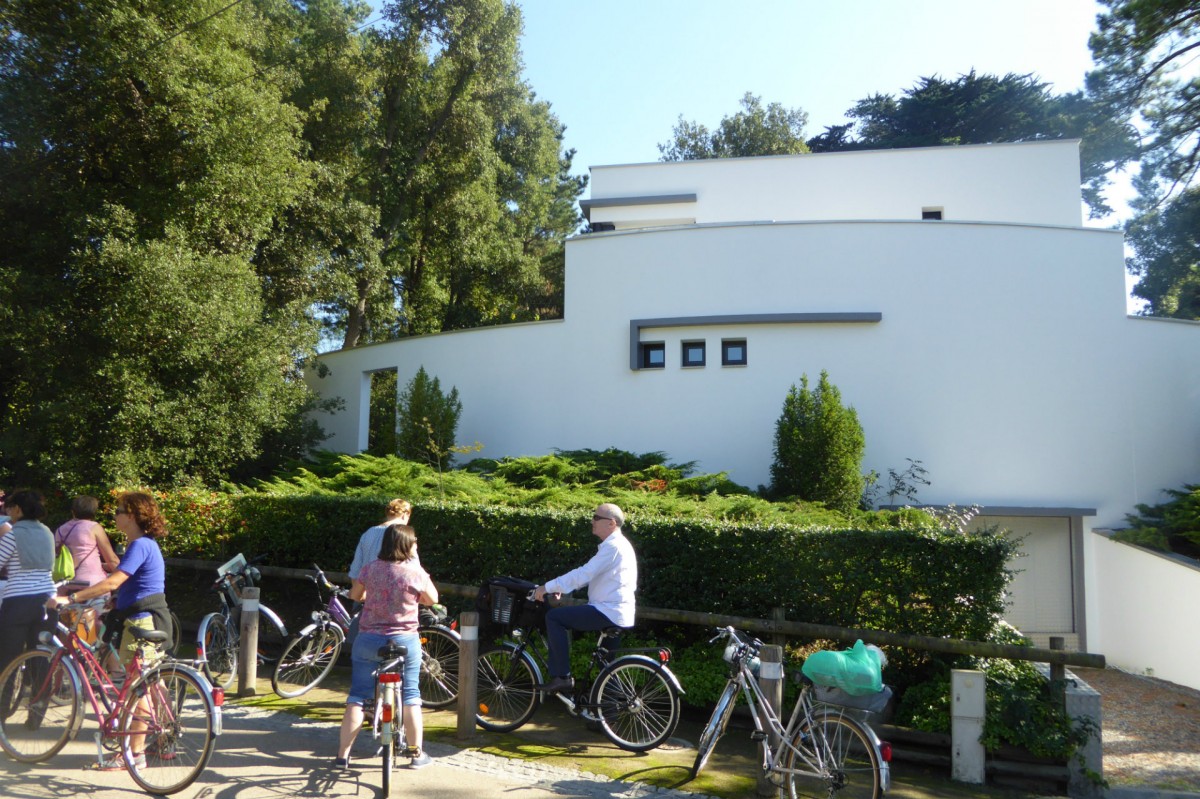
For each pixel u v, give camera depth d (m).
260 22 19.73
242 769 5.71
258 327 14.60
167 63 14.55
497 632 6.98
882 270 14.41
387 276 25.23
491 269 30.30
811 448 12.98
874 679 5.04
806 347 14.55
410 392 17.59
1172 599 11.86
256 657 8.21
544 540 8.20
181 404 13.08
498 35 24.83
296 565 10.29
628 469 14.38
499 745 6.45
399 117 25.42
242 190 15.90
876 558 7.07
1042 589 13.80
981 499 13.80
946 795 5.96
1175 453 13.81
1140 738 8.71
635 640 7.98
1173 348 14.02
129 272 13.11
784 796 5.50
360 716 5.65
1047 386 13.93
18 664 5.84
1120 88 19.06
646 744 6.38
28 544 6.32
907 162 20.41
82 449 12.73
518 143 29.56
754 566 7.45
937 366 14.11
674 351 15.34
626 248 15.81
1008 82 35.75
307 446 18.97
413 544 5.91
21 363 13.46
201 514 11.02
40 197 14.31
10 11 14.05
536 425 16.31
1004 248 14.20
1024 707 6.28
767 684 5.70
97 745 5.60
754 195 21.22
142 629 5.66
